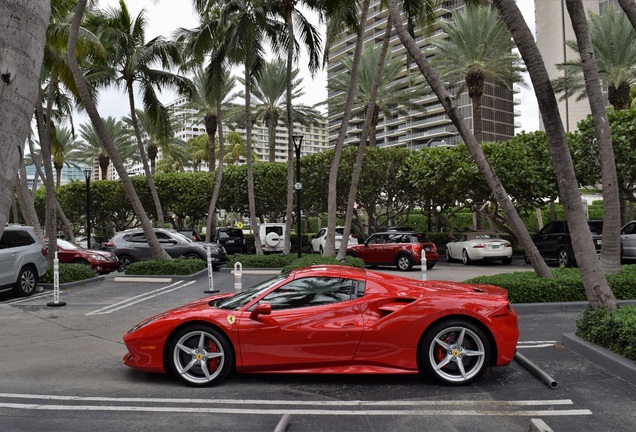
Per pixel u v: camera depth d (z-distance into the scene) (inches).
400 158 1115.9
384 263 804.0
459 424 173.5
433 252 794.8
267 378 228.5
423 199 1096.2
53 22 664.4
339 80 1451.8
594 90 389.7
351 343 214.7
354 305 219.3
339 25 765.9
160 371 222.5
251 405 194.7
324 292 224.5
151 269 656.4
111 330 347.9
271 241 1133.7
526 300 381.4
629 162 738.2
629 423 171.8
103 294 530.0
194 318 218.7
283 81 1448.1
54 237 666.2
